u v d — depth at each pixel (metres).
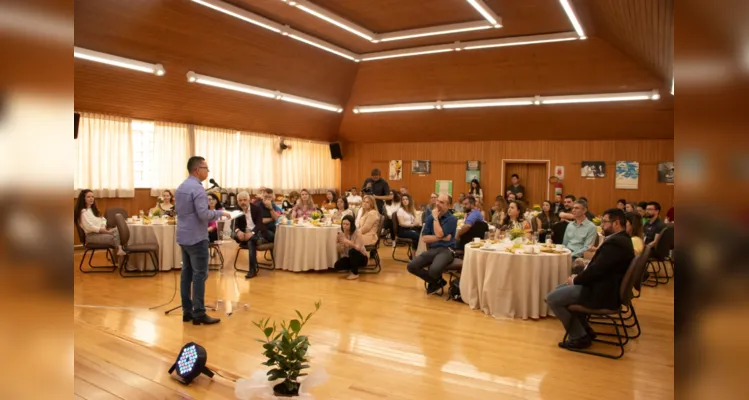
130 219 6.61
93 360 2.72
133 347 2.96
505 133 11.48
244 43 8.23
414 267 5.22
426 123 11.88
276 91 9.88
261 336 3.76
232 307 4.62
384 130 12.68
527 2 6.90
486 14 6.96
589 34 8.02
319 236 6.41
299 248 6.42
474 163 12.26
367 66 10.41
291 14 7.72
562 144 11.29
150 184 9.32
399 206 7.95
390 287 5.63
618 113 9.77
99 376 2.50
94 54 6.89
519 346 3.66
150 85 8.20
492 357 3.41
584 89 9.20
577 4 6.49
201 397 2.33
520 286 4.41
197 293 4.03
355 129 13.01
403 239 7.39
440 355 3.43
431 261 5.23
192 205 3.95
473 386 2.90
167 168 9.48
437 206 5.32
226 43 8.05
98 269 6.36
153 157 9.30
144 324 4.02
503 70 9.34
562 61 8.77
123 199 8.80
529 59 8.94
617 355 3.50
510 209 5.80
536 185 11.78
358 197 10.78
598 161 10.95
